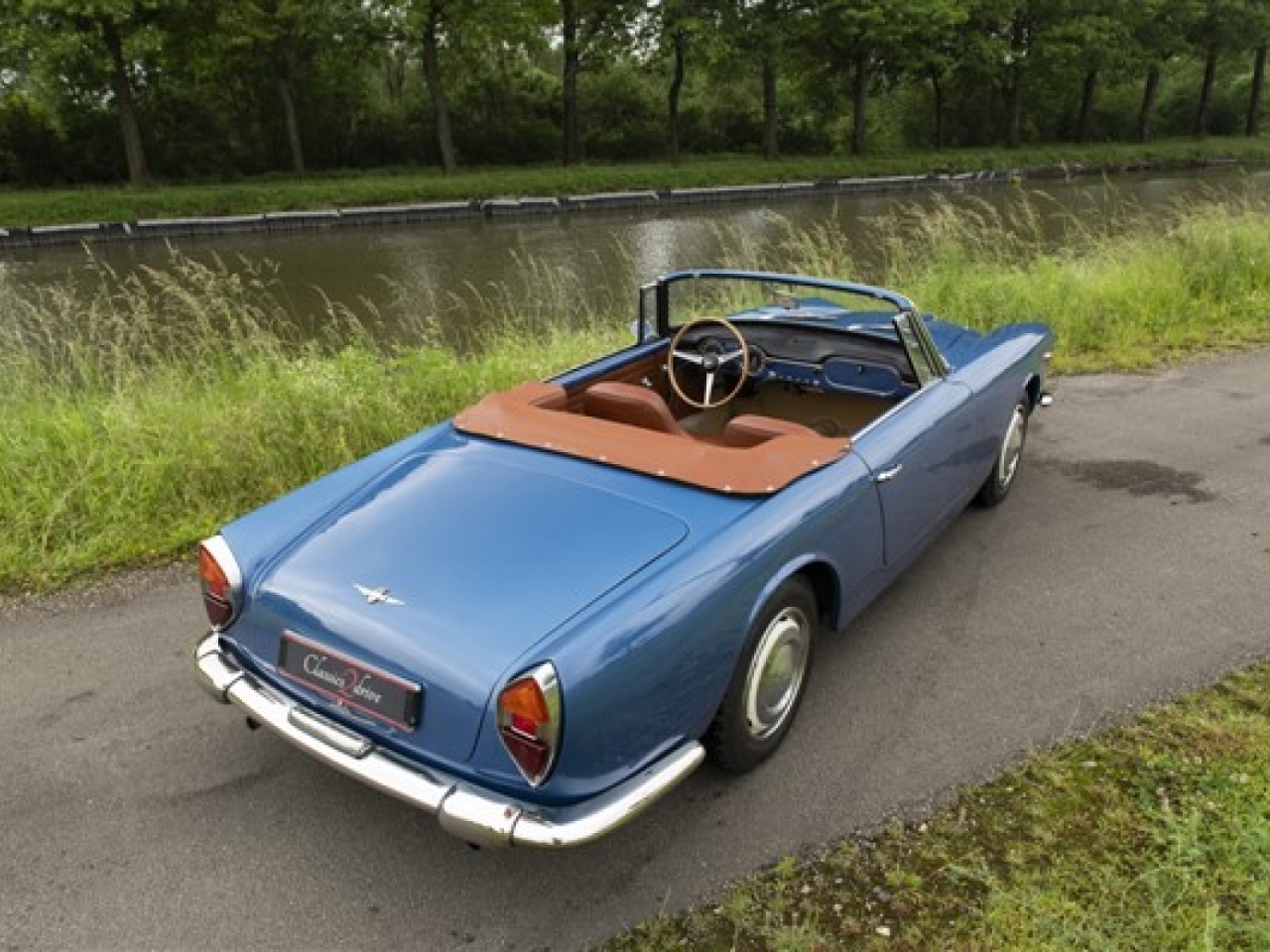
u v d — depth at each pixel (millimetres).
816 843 2754
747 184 37125
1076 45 46906
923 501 3723
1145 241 11453
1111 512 4891
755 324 4324
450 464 3086
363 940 2488
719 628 2576
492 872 2697
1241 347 8086
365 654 2432
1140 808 2830
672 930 2488
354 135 41688
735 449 3104
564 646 2264
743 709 2852
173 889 2660
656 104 47969
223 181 36906
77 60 33562
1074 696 3381
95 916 2574
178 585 4359
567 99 40969
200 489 5113
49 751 3230
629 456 3031
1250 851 2566
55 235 25734
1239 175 42969
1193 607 3955
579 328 10195
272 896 2629
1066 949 2330
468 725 2293
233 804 2973
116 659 3762
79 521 4832
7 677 3654
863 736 3201
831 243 15023
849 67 46281
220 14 32125
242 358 7480
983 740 3166
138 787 3051
